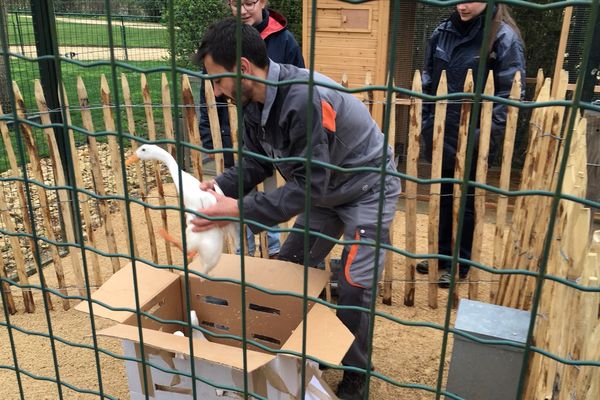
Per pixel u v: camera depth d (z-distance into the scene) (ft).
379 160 8.54
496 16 11.82
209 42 7.02
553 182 9.37
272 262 9.21
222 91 7.44
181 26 24.57
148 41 25.03
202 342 7.18
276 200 7.53
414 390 9.93
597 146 13.17
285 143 7.59
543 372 7.03
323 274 8.97
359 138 8.27
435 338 11.56
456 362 8.32
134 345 7.72
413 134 11.71
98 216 17.98
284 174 8.59
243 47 6.89
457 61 12.62
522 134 19.35
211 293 9.30
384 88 4.22
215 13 24.29
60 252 15.43
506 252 11.60
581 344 5.61
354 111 8.14
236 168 9.31
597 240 5.32
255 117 7.84
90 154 12.34
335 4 18.16
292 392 7.12
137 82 27.04
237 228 8.31
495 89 12.04
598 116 13.14
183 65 24.68
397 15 3.98
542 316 7.42
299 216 9.78
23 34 17.37
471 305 8.87
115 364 10.81
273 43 12.29
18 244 12.14
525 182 10.68
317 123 7.16
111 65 5.14
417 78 11.25
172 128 13.19
